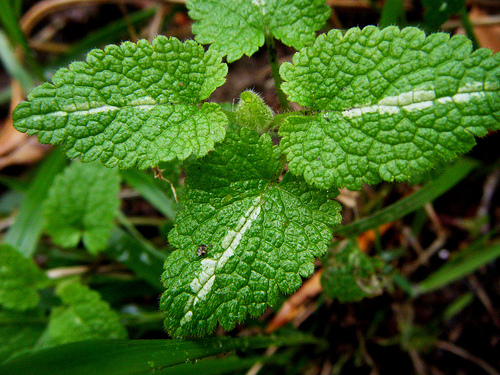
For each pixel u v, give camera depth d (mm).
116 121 77
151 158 77
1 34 163
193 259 78
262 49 151
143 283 142
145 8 174
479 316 130
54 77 76
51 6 166
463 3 109
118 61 78
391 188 125
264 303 77
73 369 76
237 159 82
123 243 139
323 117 81
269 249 79
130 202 158
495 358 126
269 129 91
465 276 132
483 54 71
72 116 76
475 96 71
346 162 78
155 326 132
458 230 138
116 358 78
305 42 89
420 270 137
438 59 73
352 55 78
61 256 148
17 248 140
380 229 133
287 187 83
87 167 134
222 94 152
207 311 76
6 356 124
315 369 131
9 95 171
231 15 91
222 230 80
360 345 131
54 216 132
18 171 165
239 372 124
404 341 129
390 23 124
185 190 81
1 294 127
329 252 109
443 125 73
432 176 111
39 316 135
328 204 82
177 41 80
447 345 129
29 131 75
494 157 133
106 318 122
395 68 75
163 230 139
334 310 132
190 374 91
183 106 81
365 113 77
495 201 137
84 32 180
